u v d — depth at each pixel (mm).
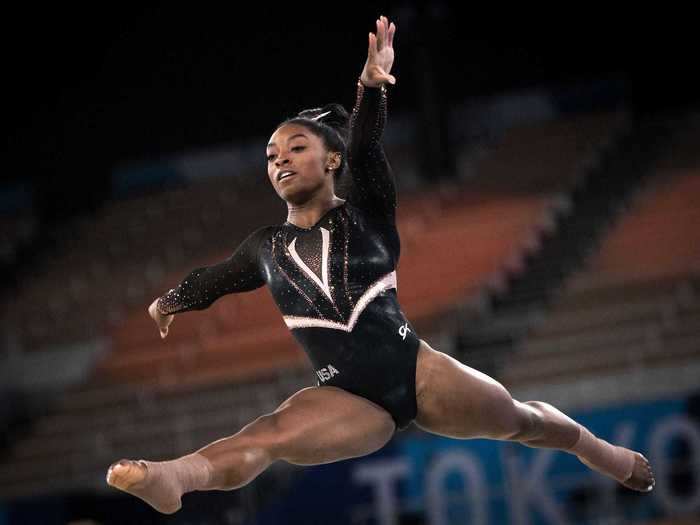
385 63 3043
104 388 13086
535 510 8797
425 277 13383
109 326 14484
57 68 17969
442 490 9070
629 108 16359
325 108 3400
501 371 11141
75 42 17922
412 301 12969
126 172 18328
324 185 3211
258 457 2795
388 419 3068
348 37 17156
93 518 10078
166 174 18141
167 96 17969
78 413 12719
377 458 9312
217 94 17797
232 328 13484
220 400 12164
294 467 10000
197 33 17859
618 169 15117
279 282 3166
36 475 11883
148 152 18125
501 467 8953
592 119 16281
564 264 13195
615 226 13461
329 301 3082
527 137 16375
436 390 3066
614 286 12094
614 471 3578
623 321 11375
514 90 16828
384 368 3043
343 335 3061
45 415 12875
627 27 16281
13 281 16672
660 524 8516
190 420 11953
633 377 10453
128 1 17922
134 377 13109
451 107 16953
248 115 17719
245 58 17688
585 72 16469
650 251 12594
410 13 15602
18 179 18328
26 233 17859
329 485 9414
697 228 12711
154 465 2531
